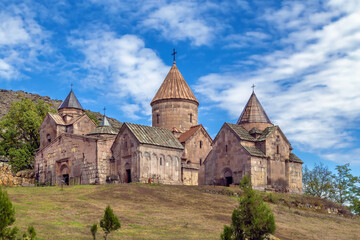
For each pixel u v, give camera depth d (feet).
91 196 114.73
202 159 196.85
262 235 71.31
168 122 202.80
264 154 167.32
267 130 174.40
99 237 73.20
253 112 183.11
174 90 206.69
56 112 250.37
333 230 107.55
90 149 166.91
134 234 76.89
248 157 162.40
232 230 68.28
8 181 172.45
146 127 170.40
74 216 88.02
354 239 98.12
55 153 185.78
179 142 174.19
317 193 202.28
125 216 91.50
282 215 118.62
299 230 100.94
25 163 211.61
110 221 69.97
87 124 205.77
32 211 89.61
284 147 175.63
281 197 143.13
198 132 197.98
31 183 181.06
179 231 81.92
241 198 73.46
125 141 164.14
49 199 108.17
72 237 71.56
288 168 174.40
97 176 161.38
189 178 182.80
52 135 205.46
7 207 58.34
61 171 181.57
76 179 170.09
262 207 71.77
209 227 87.92
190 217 96.63
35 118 227.20
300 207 137.18
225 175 170.40
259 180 162.50
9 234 58.34
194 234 80.38
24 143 226.17
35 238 68.08
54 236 71.15
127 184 139.33
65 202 104.01
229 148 170.71
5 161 211.00
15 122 226.17
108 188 128.98
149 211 99.60
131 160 158.81
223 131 174.70
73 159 174.91
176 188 138.10
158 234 78.23
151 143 159.43
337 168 199.00
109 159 167.73
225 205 117.60
